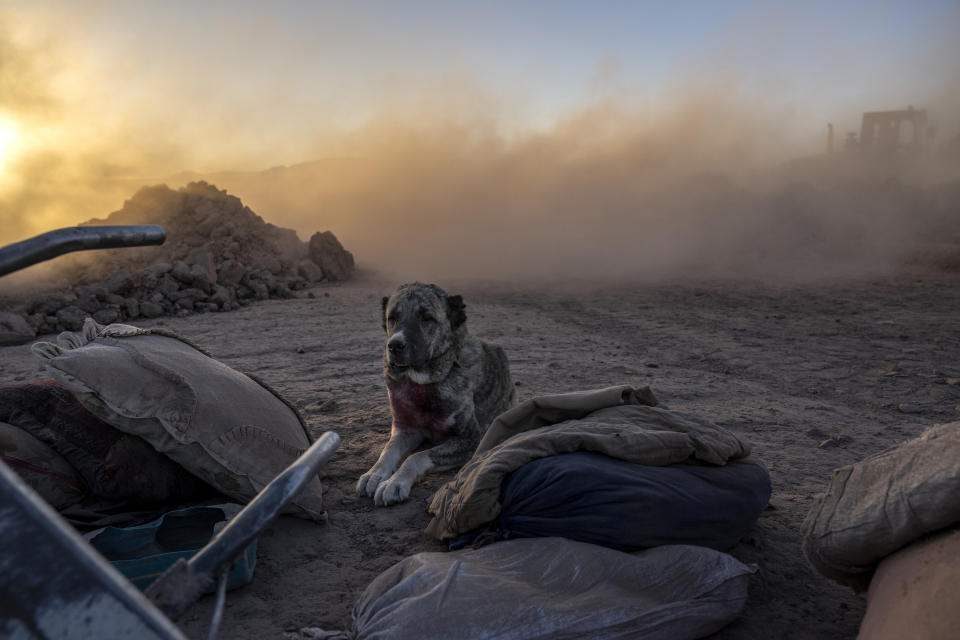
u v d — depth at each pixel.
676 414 3.61
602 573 2.64
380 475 4.38
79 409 3.59
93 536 2.85
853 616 2.84
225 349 9.61
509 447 3.33
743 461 3.54
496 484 3.17
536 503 3.02
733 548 3.41
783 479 4.44
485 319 12.41
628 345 9.76
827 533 2.37
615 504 2.91
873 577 2.28
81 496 3.49
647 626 2.40
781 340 9.84
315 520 3.79
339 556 3.43
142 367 3.44
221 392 3.59
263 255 18.84
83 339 3.87
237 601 2.98
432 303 4.54
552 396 3.92
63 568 0.74
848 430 5.51
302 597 3.02
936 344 9.16
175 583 1.02
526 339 10.23
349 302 15.50
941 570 1.85
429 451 4.54
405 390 4.64
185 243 17.95
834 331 10.43
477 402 4.84
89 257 16.41
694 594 2.59
